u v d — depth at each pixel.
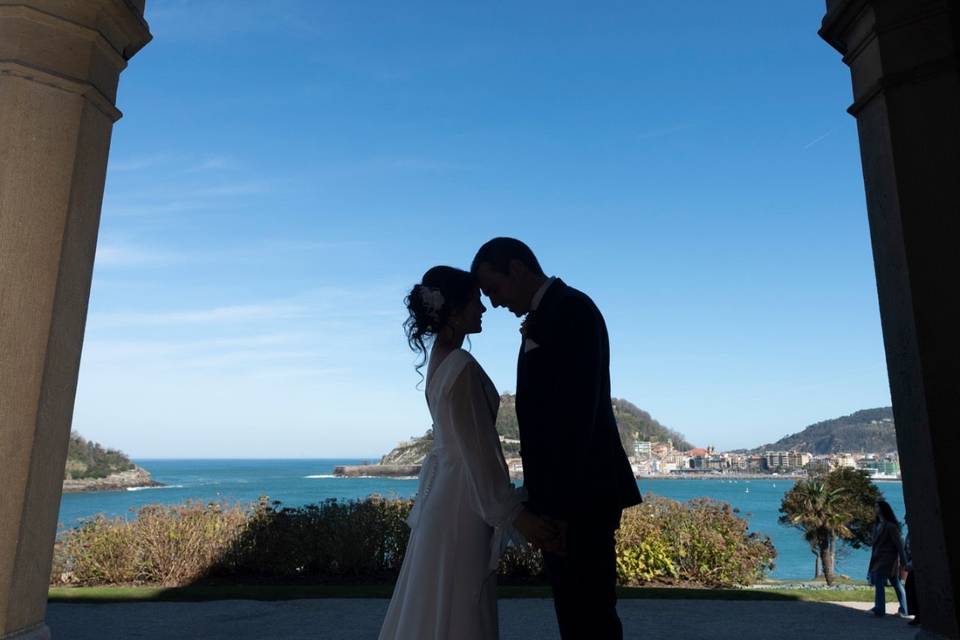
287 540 9.51
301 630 5.97
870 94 2.58
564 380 2.31
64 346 2.71
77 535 9.44
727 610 7.10
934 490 2.26
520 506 2.33
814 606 7.52
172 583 9.28
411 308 2.68
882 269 2.56
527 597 7.85
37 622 2.55
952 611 2.19
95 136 2.94
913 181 2.41
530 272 2.61
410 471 161.62
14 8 2.69
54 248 2.67
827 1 2.96
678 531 9.91
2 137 2.62
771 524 72.19
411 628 2.42
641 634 5.87
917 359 2.33
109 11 2.91
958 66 2.39
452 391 2.44
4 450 2.46
